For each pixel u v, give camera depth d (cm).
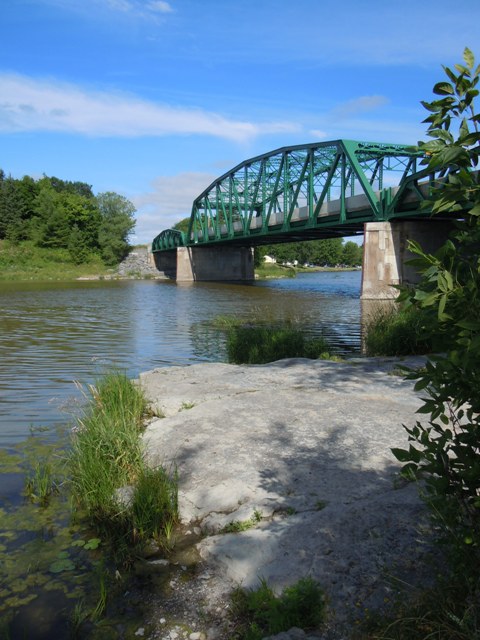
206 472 498
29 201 12912
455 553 276
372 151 4662
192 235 9238
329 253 18188
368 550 350
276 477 476
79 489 501
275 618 301
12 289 5828
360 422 610
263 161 6412
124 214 12162
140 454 538
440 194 230
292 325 2348
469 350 205
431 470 257
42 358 1458
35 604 351
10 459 620
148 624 326
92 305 3588
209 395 759
